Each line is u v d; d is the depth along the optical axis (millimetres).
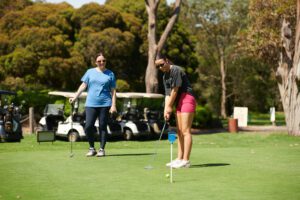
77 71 29422
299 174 6227
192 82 34562
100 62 8867
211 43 47281
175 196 4887
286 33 21078
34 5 32938
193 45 34812
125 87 29719
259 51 25297
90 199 4805
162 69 7004
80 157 8250
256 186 5379
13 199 4840
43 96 26203
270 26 25266
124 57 30828
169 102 6996
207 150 9492
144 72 32000
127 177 6059
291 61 21016
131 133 18391
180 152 7184
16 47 29531
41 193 5121
